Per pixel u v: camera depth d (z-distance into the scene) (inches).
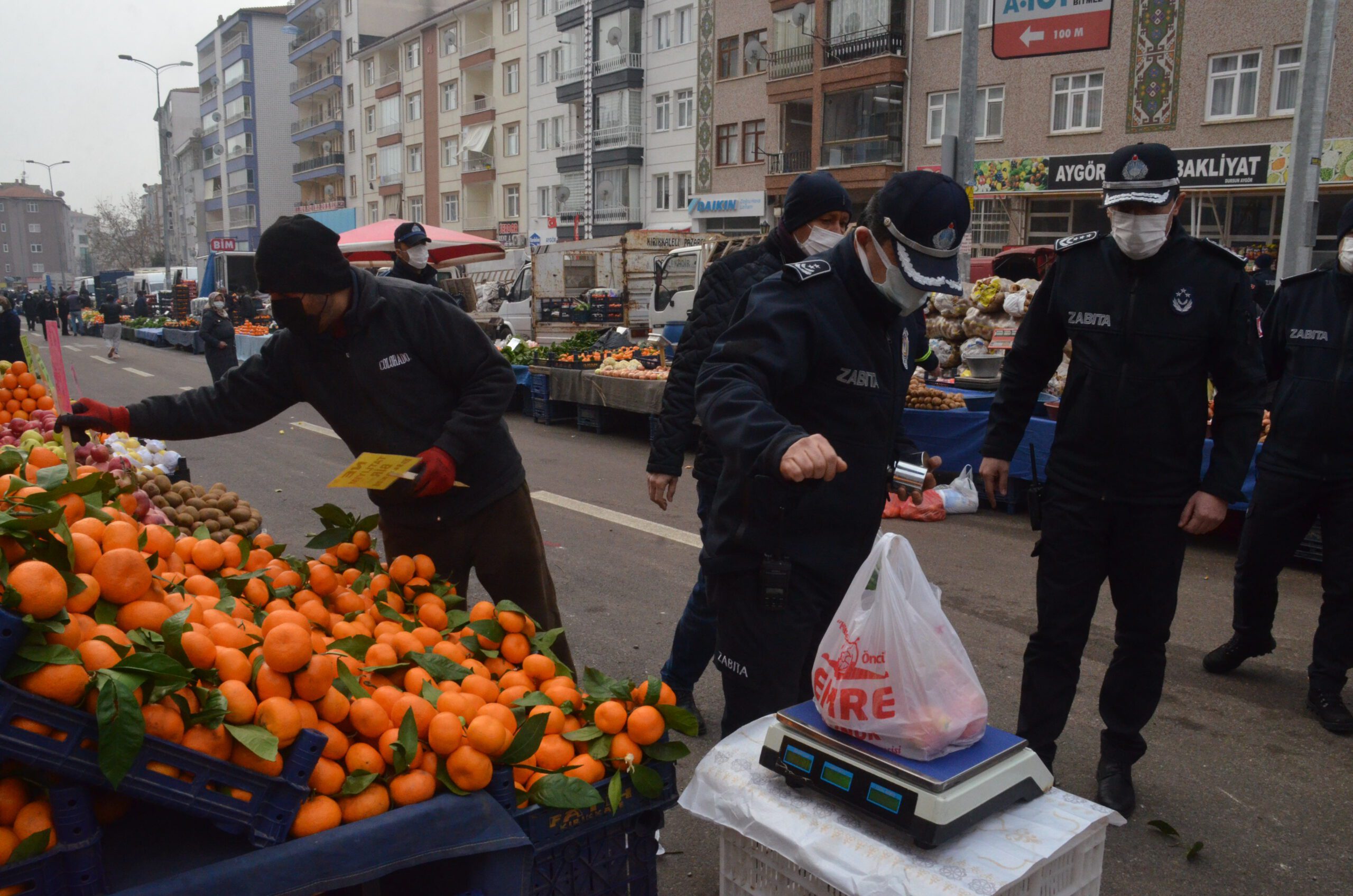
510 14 1702.8
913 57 1047.0
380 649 81.9
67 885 55.3
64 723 54.1
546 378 498.3
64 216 6456.7
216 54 3002.0
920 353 101.1
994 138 984.9
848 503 91.0
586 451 417.7
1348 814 127.9
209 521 151.3
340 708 68.9
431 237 595.8
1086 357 116.3
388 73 2198.6
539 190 1694.1
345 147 2464.3
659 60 1368.1
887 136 1072.8
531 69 1662.2
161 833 62.4
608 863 75.5
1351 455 149.9
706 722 151.3
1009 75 962.7
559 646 126.8
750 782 74.5
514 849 67.8
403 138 2129.7
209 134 3196.4
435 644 89.2
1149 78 863.1
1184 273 112.2
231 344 601.0
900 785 65.9
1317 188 417.7
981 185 990.4
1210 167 828.6
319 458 394.3
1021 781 69.9
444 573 120.0
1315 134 412.2
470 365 112.6
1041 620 122.9
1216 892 110.6
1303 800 131.3
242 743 60.1
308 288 101.8
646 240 700.0
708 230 1327.5
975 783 66.4
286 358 113.7
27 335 173.0
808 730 72.7
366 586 97.7
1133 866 115.3
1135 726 125.0
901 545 72.5
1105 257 116.6
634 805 75.6
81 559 65.7
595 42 1456.7
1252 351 114.0
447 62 1923.0
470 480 117.2
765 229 981.2
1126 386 113.4
